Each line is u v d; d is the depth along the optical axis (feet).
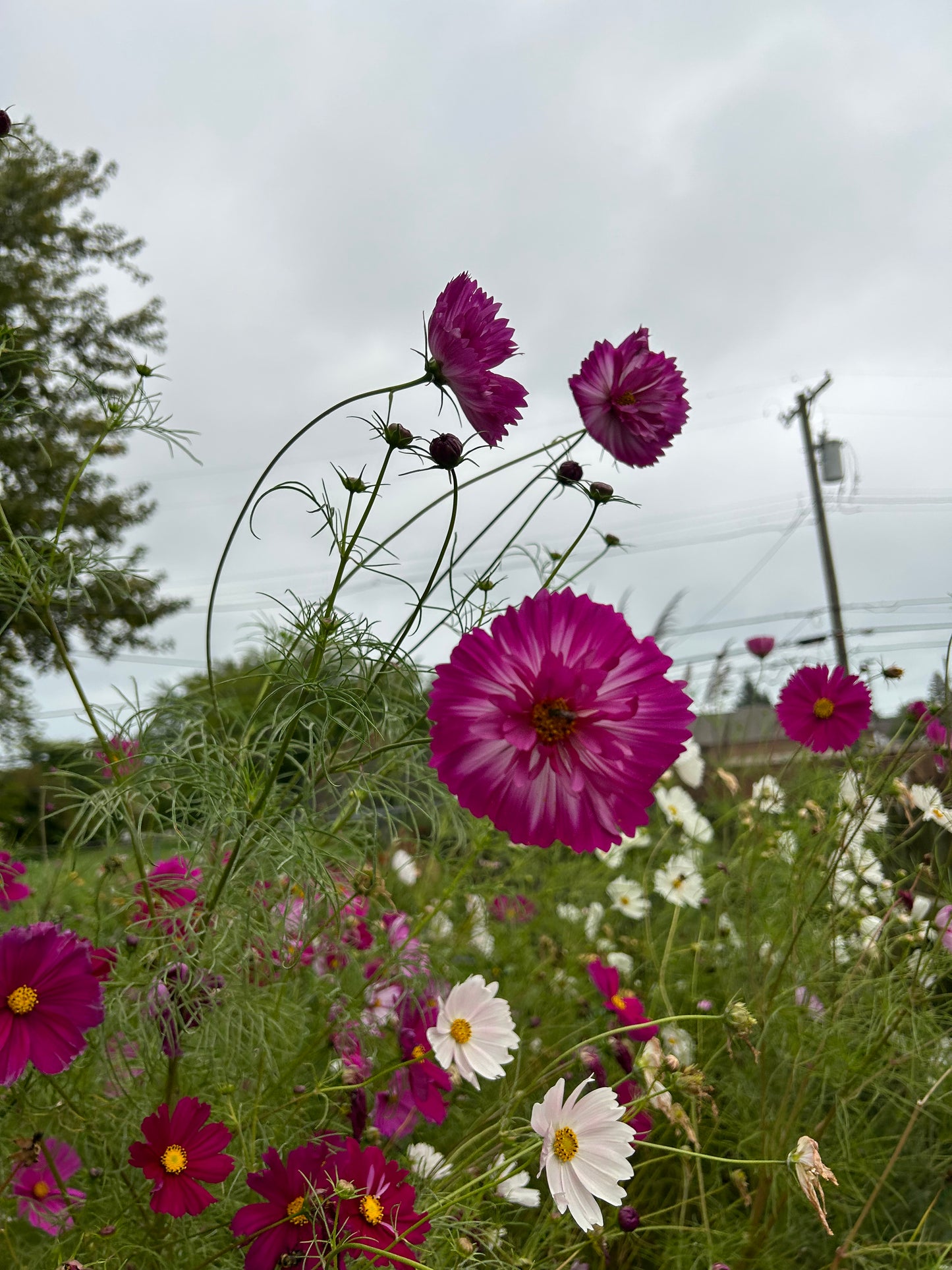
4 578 4.25
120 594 4.79
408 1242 3.75
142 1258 4.09
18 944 3.54
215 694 4.31
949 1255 5.06
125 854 5.49
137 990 4.35
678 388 4.73
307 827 4.30
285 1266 3.66
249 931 4.36
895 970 5.56
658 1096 5.03
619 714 3.39
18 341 4.61
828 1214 5.60
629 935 9.33
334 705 4.55
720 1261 4.97
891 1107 6.29
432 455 3.93
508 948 7.97
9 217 26.76
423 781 5.38
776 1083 6.24
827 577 45.93
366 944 5.66
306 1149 3.86
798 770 8.98
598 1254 5.16
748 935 6.23
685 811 9.65
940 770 6.36
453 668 3.43
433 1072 4.95
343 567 3.90
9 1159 3.97
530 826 3.41
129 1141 4.33
